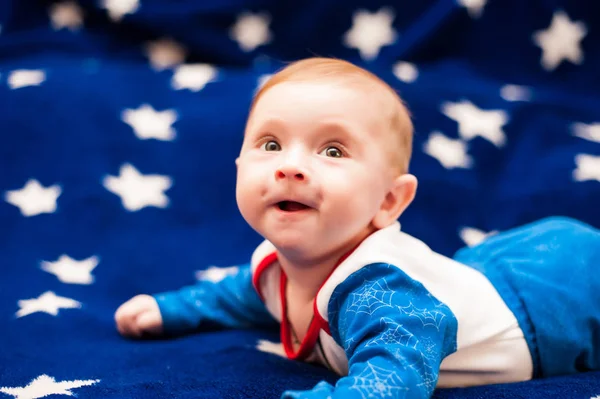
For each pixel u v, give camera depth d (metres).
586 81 1.99
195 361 0.98
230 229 1.46
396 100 0.97
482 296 0.96
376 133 0.90
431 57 1.99
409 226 1.46
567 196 1.52
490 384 0.94
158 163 1.56
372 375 0.73
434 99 1.73
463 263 1.10
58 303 1.17
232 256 1.40
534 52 2.00
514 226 1.49
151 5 1.95
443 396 0.86
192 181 1.53
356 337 0.81
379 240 0.89
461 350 0.92
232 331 1.13
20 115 1.60
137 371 0.94
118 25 1.95
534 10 1.99
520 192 1.55
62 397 0.83
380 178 0.89
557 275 1.02
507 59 2.00
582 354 1.01
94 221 1.42
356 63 1.91
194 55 1.99
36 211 1.43
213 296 1.14
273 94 0.90
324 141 0.87
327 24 1.99
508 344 0.95
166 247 1.39
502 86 1.90
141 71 1.78
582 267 1.04
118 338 1.10
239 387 0.86
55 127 1.59
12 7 1.90
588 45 2.01
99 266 1.33
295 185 0.83
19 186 1.49
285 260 0.94
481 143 1.66
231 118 1.65
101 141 1.58
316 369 0.97
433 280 0.91
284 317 1.00
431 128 1.66
